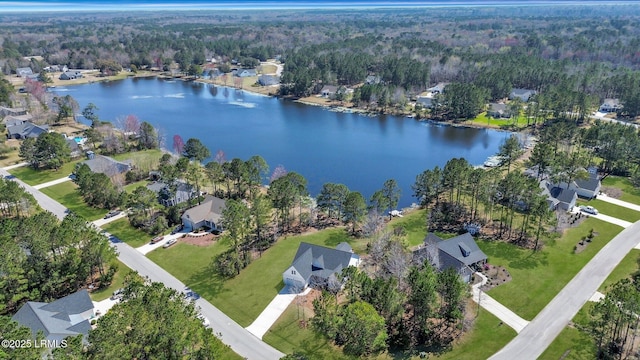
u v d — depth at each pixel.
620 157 120.88
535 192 89.81
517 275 77.38
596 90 196.75
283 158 145.75
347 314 57.75
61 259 73.69
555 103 169.50
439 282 62.53
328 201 99.94
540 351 59.75
